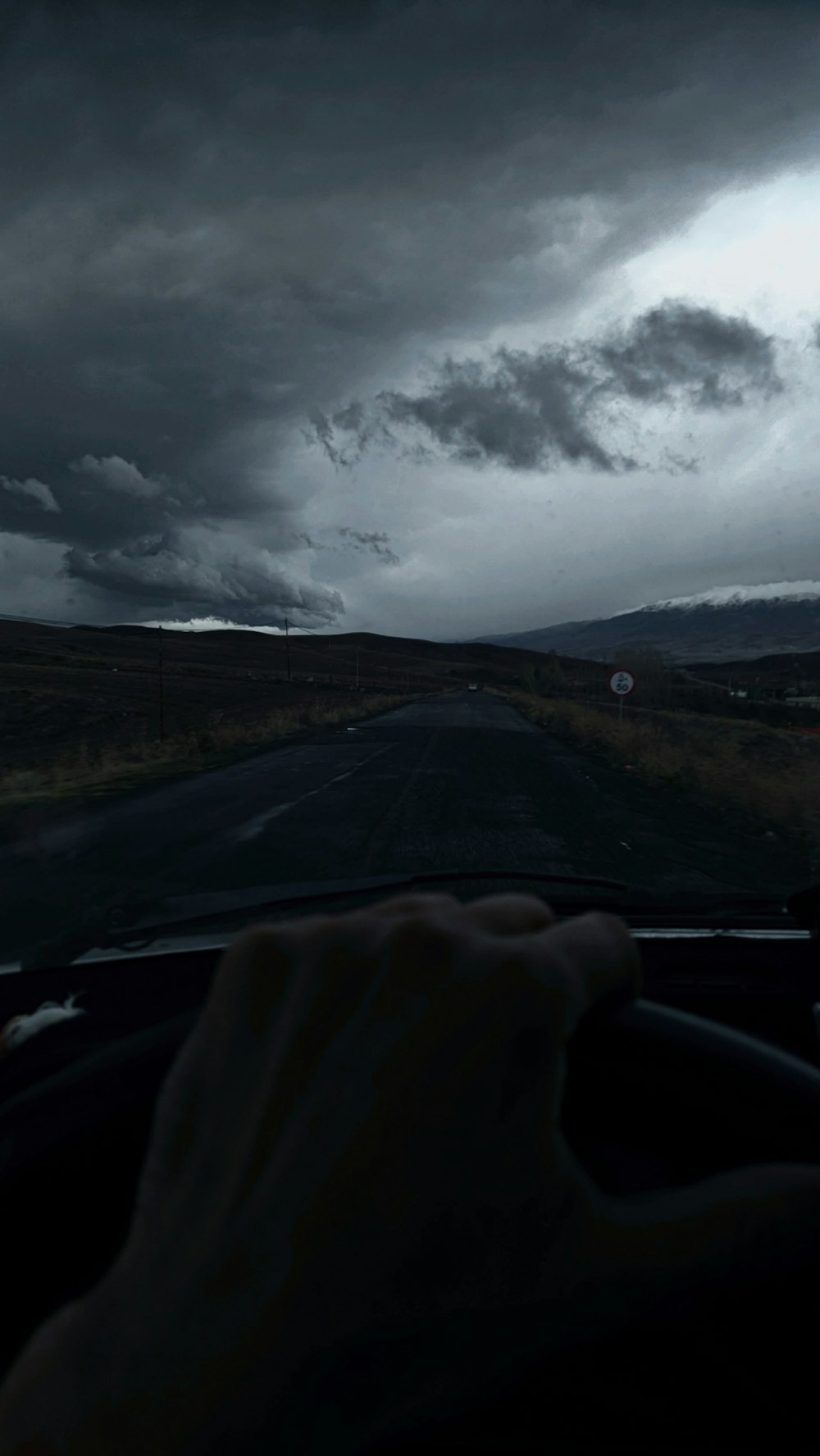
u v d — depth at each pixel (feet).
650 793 46.80
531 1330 1.20
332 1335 1.06
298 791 46.57
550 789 47.52
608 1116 2.48
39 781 52.75
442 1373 1.14
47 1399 1.07
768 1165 1.70
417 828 33.63
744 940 9.31
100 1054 2.91
